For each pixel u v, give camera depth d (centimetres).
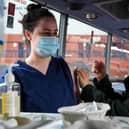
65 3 259
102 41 458
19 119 96
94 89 162
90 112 86
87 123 78
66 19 333
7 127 84
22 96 137
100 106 96
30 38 152
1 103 104
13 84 112
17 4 226
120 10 282
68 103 143
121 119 110
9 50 210
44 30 148
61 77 149
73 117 85
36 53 147
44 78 143
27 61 149
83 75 161
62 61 158
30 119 98
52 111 135
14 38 217
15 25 224
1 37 186
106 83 272
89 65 346
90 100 153
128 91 259
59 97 141
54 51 151
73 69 164
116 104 186
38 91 138
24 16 156
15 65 142
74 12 304
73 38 363
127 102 190
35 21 148
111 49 501
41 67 146
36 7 154
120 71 502
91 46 406
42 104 136
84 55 384
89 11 295
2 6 195
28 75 141
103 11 290
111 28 410
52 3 258
